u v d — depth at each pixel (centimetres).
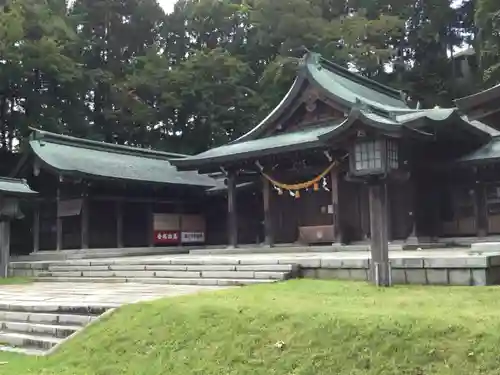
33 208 2691
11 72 3097
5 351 968
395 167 1123
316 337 710
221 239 3023
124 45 4700
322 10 4706
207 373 694
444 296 916
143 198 2723
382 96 2727
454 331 664
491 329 659
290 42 4103
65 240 2550
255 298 961
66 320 1044
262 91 4244
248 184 2791
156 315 878
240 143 2511
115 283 1630
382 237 1104
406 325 691
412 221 2050
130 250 2570
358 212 2202
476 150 2056
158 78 4138
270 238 2359
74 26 4159
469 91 4188
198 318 834
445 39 4741
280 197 2528
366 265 1216
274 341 728
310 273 1332
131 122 4069
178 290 1312
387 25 4075
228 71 4100
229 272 1457
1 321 1130
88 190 2473
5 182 2042
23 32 3156
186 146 4262
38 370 785
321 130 2264
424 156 2014
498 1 3300
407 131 1105
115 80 4181
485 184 2034
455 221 2103
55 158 2428
